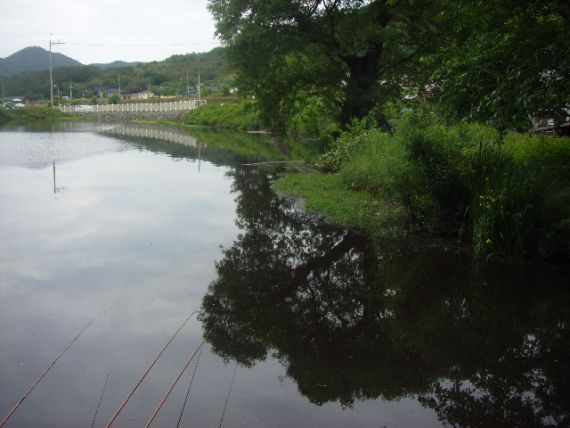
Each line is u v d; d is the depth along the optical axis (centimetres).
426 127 1016
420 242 916
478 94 831
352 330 587
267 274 768
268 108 2044
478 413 429
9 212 1100
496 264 789
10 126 4750
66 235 931
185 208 1205
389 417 421
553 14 783
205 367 493
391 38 1827
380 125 1903
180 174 1770
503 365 510
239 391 453
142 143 3075
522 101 727
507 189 818
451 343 557
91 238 917
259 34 1802
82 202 1229
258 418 414
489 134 1065
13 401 425
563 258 776
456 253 850
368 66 1925
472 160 919
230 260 822
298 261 834
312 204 1203
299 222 1095
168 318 600
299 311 639
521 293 691
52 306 619
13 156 2130
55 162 1988
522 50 767
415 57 1853
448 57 1017
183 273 753
